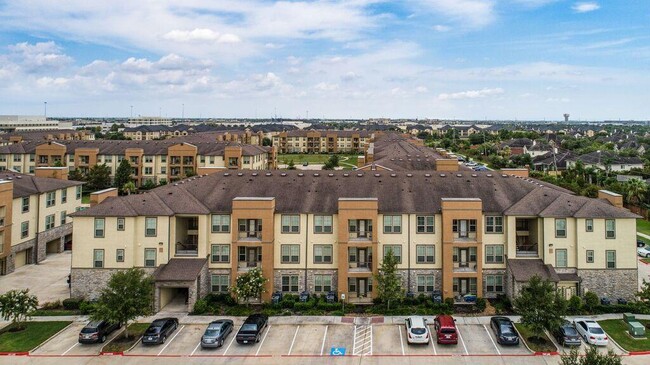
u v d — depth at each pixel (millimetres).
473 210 46906
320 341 38688
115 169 121750
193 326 41781
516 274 45219
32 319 43094
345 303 46250
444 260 46844
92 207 48312
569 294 46438
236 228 47500
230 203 49844
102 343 38281
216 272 48375
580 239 46188
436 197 50438
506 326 38375
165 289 46562
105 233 47000
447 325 38188
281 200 50156
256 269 45875
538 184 59094
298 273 48281
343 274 46812
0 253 54625
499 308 44906
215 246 48562
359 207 47062
